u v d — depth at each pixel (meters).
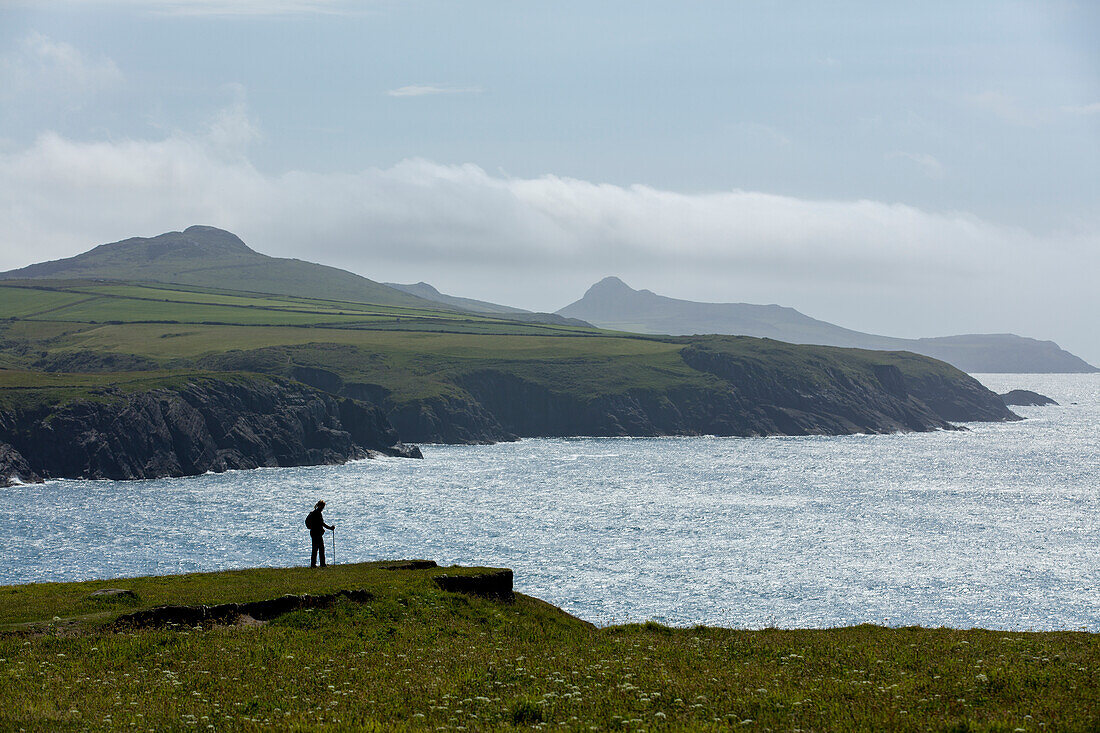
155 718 23.95
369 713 24.42
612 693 26.20
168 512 164.62
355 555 123.56
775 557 123.38
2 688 26.44
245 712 25.00
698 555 124.62
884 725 22.44
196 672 29.36
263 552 126.31
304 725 22.55
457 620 41.19
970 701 25.39
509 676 29.23
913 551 128.00
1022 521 155.25
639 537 138.50
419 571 48.38
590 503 175.38
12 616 37.38
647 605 96.44
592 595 101.00
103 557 123.00
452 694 26.36
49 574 112.19
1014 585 106.88
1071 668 30.05
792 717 23.53
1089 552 127.56
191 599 39.94
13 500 181.75
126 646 32.34
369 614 40.09
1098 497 185.25
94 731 22.55
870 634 41.31
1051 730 22.02
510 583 48.56
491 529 145.75
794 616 92.12
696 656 33.69
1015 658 32.53
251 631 36.16
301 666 30.70
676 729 22.31
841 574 112.44
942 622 90.31
